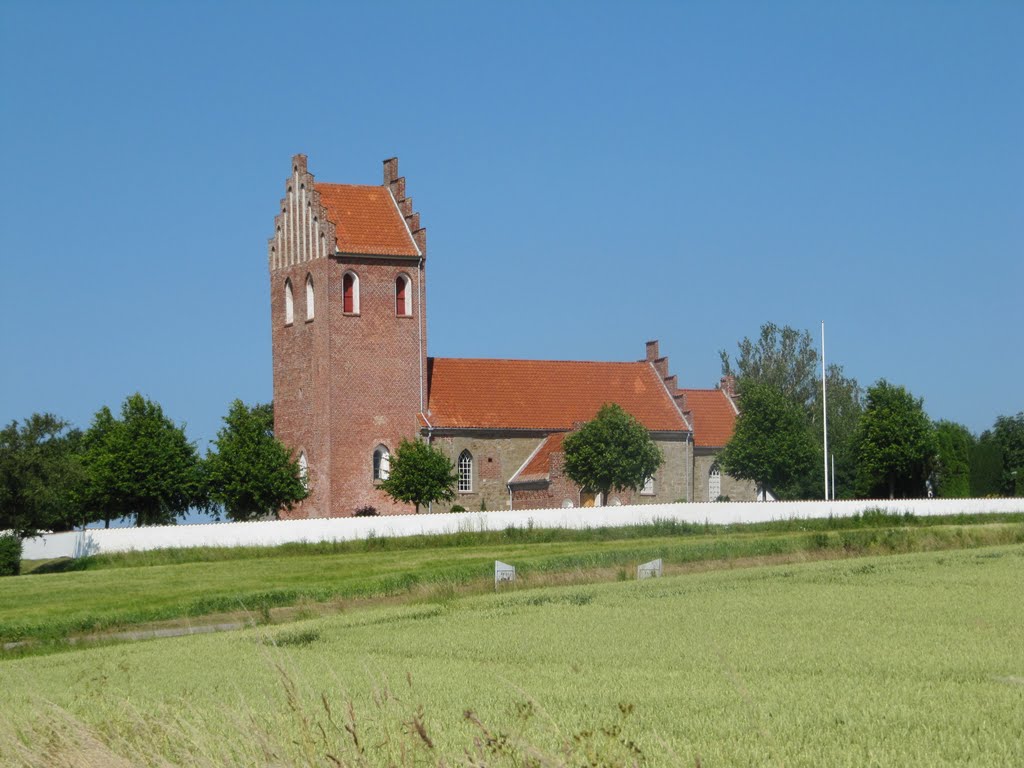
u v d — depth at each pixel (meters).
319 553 74.31
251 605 49.19
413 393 96.25
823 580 43.00
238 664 29.92
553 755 15.15
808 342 160.25
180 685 26.36
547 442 101.25
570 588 44.59
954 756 17.23
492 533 77.62
